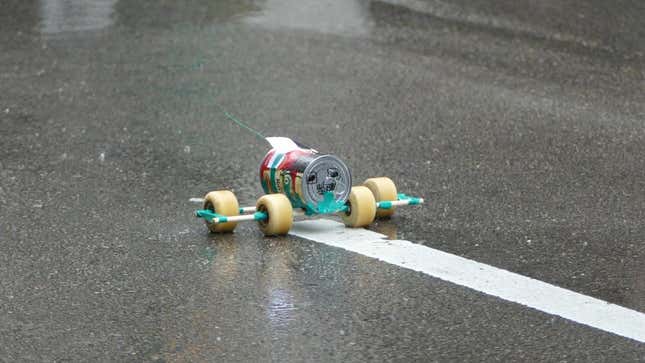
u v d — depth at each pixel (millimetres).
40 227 8734
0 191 9781
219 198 8484
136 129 12039
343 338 6520
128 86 13805
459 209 9266
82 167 10602
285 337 6539
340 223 8898
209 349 6371
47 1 18328
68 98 13312
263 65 14711
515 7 17750
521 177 10305
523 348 6383
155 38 16094
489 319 6816
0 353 6344
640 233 8656
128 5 18047
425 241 8383
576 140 11656
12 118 12492
